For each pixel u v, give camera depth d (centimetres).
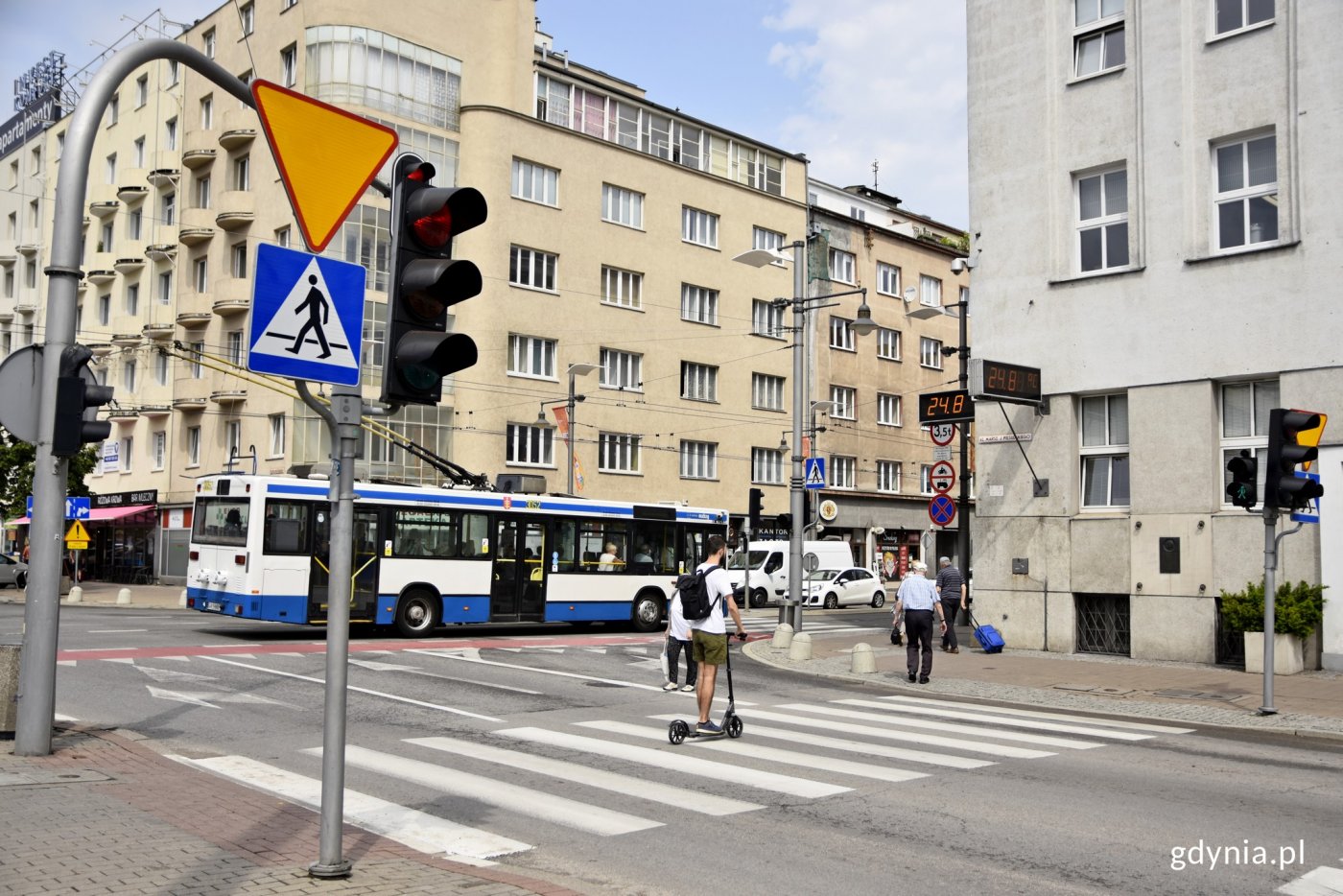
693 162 4812
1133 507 1912
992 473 2103
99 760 892
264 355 544
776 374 5041
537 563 2402
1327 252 1716
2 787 768
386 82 3919
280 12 4034
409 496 2227
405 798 833
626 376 4462
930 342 5888
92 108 905
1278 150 1780
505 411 4031
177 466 4369
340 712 588
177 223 4422
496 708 1315
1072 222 2048
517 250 4131
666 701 1411
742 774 930
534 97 4275
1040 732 1207
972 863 668
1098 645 1973
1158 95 1925
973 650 2103
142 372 4569
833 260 5369
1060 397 2019
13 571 4097
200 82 4422
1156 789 888
